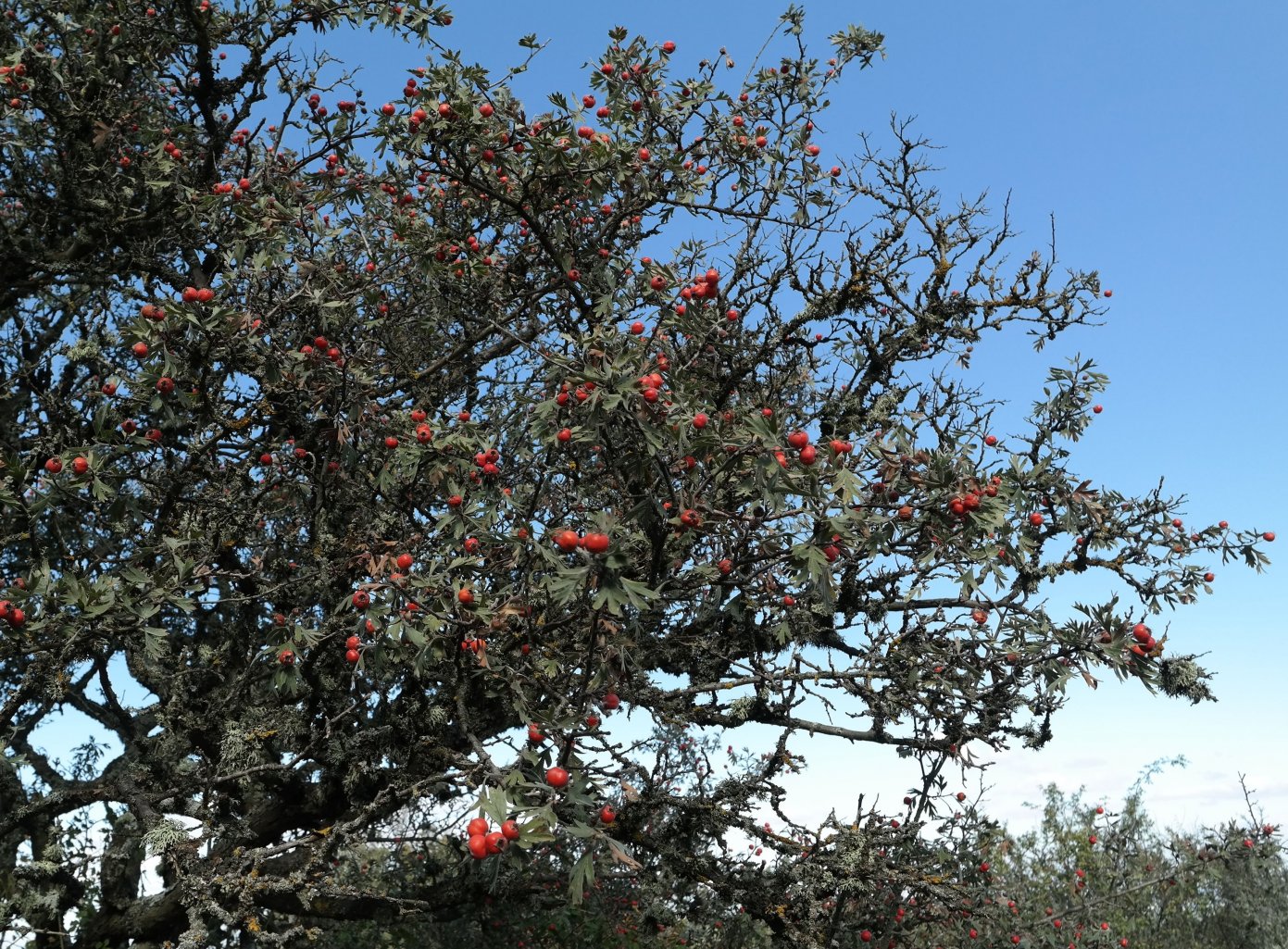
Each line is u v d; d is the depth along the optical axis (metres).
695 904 7.03
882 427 7.15
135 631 5.25
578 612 5.17
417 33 7.33
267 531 7.84
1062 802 12.19
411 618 4.93
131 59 8.04
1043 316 7.92
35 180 8.62
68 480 4.91
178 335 5.02
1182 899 11.29
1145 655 4.89
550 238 6.68
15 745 8.13
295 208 6.04
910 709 6.57
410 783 6.21
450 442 5.45
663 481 4.81
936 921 7.23
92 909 8.12
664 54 6.44
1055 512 6.93
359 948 9.41
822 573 4.00
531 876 8.26
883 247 8.16
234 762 6.56
